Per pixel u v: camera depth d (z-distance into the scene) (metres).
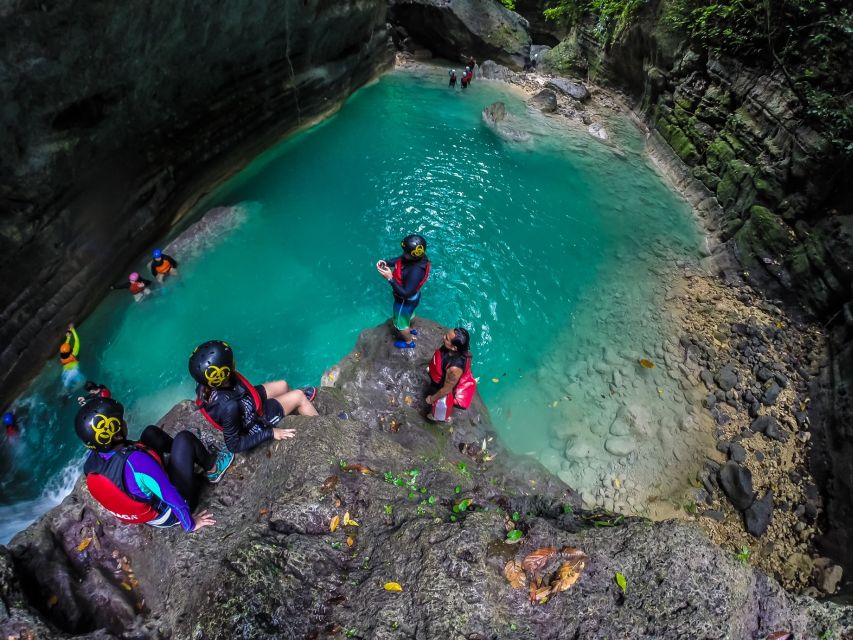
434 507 4.35
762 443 8.89
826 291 10.27
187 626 3.47
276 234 11.91
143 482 3.58
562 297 11.26
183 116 11.02
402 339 8.02
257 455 4.75
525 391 9.58
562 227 12.97
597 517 4.43
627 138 16.81
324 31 14.35
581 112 17.95
